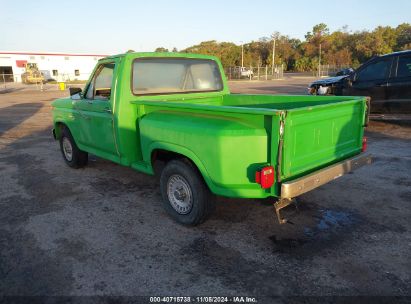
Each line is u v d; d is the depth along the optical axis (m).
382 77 9.52
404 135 8.81
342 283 3.00
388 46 71.31
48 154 7.78
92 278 3.13
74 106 5.67
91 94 5.33
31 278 3.14
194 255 3.47
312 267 3.23
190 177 3.79
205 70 5.55
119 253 3.54
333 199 4.78
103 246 3.67
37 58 56.28
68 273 3.21
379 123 10.55
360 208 4.48
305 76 55.47
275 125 3.07
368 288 2.93
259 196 3.33
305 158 3.49
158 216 4.39
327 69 61.84
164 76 4.96
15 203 4.90
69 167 6.65
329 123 3.73
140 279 3.10
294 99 4.95
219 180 3.40
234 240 3.75
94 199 4.99
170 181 4.12
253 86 31.84
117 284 3.04
